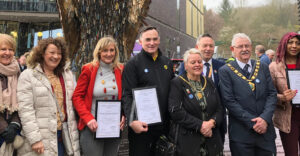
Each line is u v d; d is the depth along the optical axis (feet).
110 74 7.05
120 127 6.88
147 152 7.14
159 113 6.77
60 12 7.55
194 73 6.82
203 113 6.77
